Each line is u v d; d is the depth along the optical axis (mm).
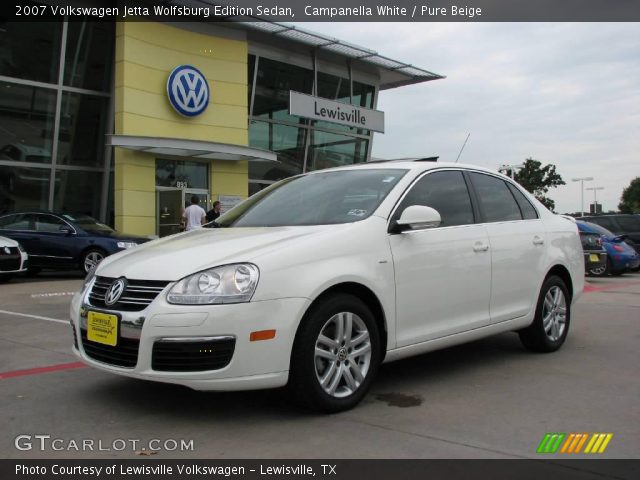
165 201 17453
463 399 4184
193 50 18078
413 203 4520
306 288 3641
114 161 17438
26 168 16312
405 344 4238
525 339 5645
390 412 3891
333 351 3816
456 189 4984
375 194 4477
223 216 5180
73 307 4098
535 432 3543
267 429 3582
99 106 17500
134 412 3902
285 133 21375
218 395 4238
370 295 4043
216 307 3426
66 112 16922
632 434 3518
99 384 4539
